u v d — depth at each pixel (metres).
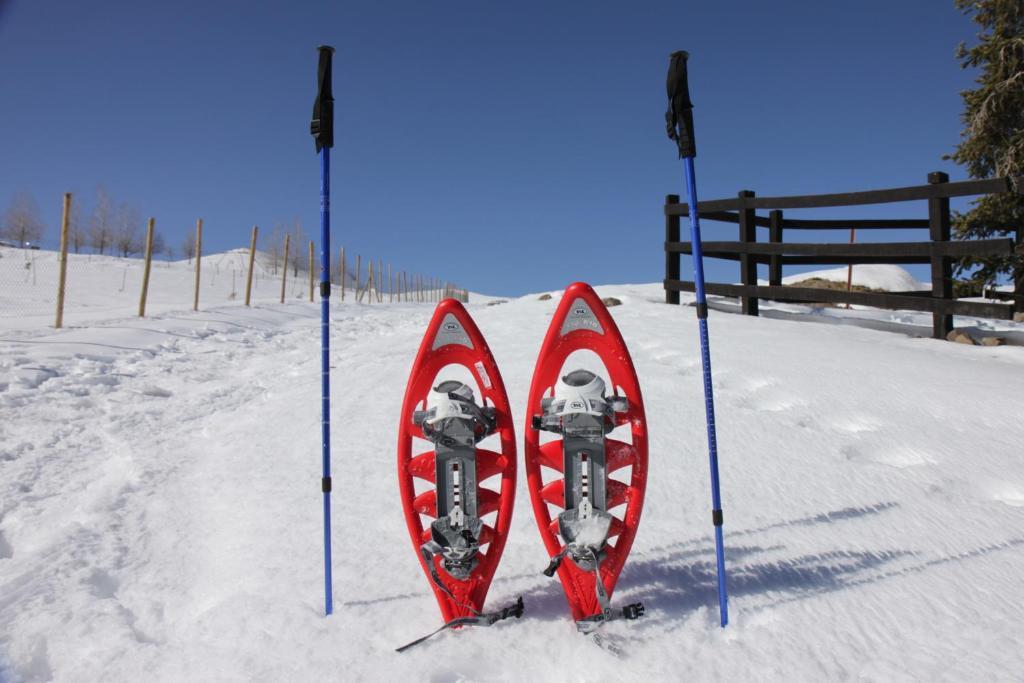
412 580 2.65
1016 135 11.93
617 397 2.43
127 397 6.88
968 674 1.96
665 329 8.47
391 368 7.55
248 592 2.60
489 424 2.39
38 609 2.55
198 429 5.52
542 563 2.76
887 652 2.10
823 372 5.86
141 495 3.80
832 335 8.21
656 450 4.03
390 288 36.84
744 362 6.29
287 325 15.88
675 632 2.23
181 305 19.31
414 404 2.46
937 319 8.37
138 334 11.31
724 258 11.65
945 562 2.69
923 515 3.13
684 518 3.12
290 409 5.80
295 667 2.08
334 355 9.42
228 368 9.11
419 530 2.44
